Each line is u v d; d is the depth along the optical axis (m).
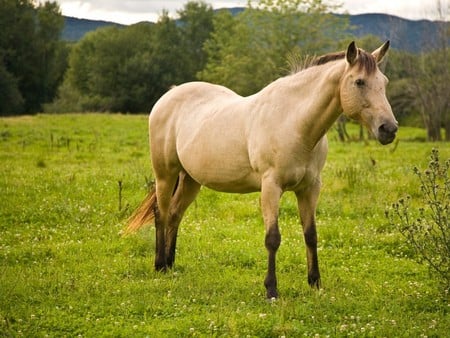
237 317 6.77
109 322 6.79
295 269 9.05
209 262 9.34
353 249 10.05
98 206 13.11
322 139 7.59
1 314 6.92
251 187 8.06
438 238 7.97
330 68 7.27
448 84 41.06
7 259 9.54
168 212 9.20
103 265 9.13
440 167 7.93
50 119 40.00
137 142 27.67
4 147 24.91
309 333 6.42
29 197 13.78
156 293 7.76
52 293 7.85
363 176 15.70
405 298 7.56
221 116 8.19
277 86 7.66
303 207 7.83
